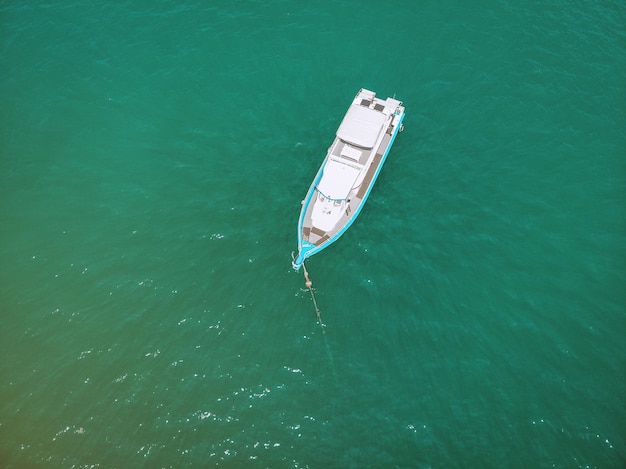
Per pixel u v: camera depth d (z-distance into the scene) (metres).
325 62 64.44
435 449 43.09
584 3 68.38
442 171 56.66
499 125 59.56
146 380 46.00
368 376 46.19
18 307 49.31
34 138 59.12
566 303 49.34
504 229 53.31
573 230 53.09
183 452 43.03
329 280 50.88
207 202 55.09
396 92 62.06
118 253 52.22
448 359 46.84
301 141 58.66
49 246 52.53
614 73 62.75
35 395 45.31
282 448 43.22
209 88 62.72
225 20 67.88
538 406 44.59
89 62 64.69
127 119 60.50
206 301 49.81
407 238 52.94
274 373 46.34
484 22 67.19
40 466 42.47
